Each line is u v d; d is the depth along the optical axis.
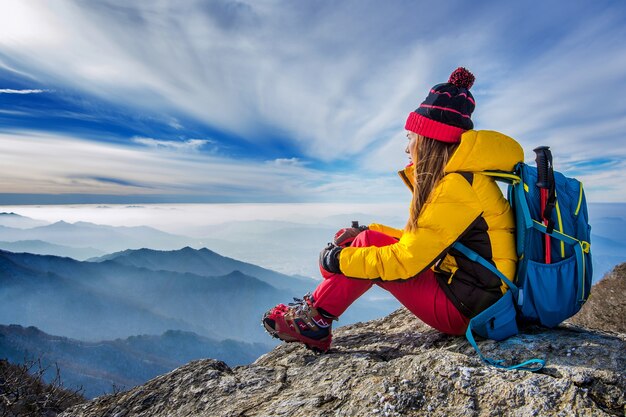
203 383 3.08
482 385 2.02
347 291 2.87
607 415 1.67
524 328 2.71
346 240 2.95
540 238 2.37
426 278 2.66
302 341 3.08
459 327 2.67
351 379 2.46
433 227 2.30
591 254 2.38
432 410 1.97
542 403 1.80
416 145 2.45
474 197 2.26
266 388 2.84
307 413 2.25
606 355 2.14
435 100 2.33
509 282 2.38
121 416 2.99
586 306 6.80
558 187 2.38
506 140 2.30
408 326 3.56
